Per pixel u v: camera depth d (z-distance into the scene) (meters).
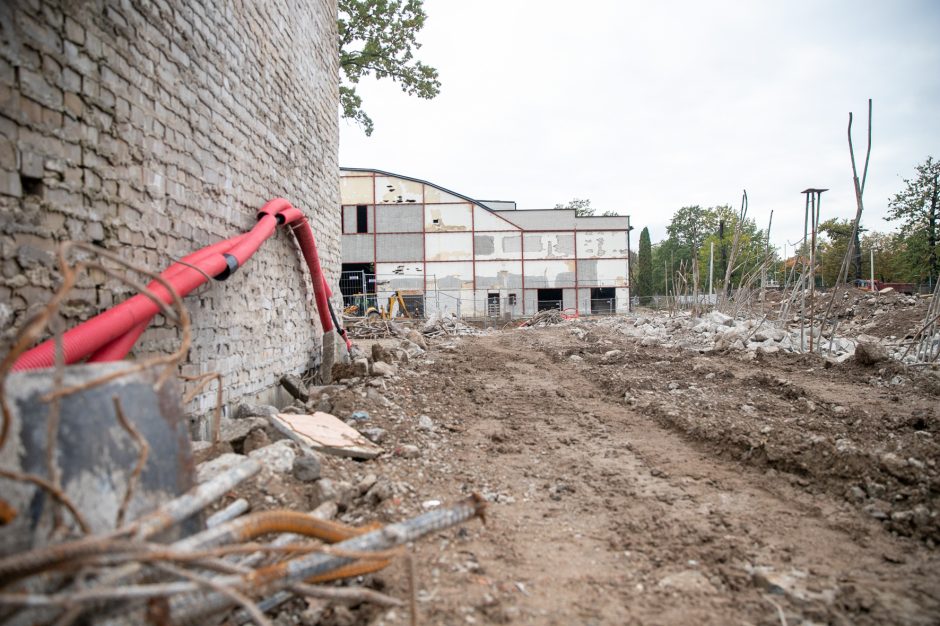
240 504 2.93
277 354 7.57
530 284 36.66
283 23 8.00
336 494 3.81
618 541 3.53
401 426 6.00
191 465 2.37
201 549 1.96
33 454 1.77
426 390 8.06
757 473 4.71
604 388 8.60
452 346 14.66
